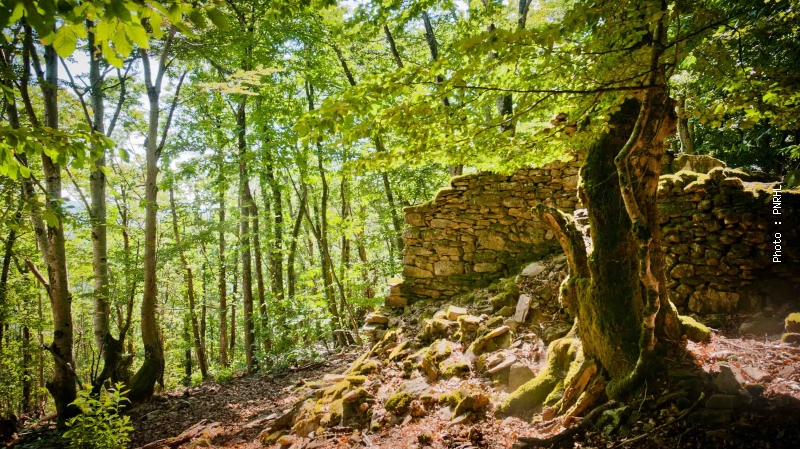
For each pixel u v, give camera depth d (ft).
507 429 12.68
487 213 23.89
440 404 14.82
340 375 21.12
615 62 9.47
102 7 5.87
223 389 31.01
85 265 44.98
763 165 27.40
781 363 11.53
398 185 44.32
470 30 25.41
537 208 14.70
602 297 12.49
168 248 34.04
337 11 30.78
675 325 13.05
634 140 9.66
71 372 25.40
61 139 9.47
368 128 9.59
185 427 22.81
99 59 28.73
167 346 65.10
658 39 9.01
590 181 12.87
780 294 15.24
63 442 21.34
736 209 16.65
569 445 10.99
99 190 31.73
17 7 5.54
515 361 15.38
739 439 9.11
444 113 9.74
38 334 45.24
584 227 18.90
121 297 30.96
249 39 32.04
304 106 42.37
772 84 10.27
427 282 24.77
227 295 52.54
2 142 8.99
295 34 33.88
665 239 17.87
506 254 23.25
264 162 37.42
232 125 39.68
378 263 42.24
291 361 35.40
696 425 9.86
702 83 12.32
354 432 15.26
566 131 13.65
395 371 18.45
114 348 28.63
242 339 75.05
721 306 16.14
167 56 30.53
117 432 18.04
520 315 18.06
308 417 17.49
